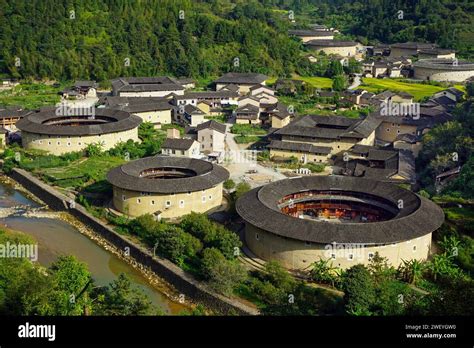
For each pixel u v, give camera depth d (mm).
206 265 67000
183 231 77875
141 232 82500
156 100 167250
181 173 99250
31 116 134750
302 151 123875
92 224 89500
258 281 65375
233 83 197875
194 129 137500
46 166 117062
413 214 72438
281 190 84500
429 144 115500
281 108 160250
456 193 90625
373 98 176500
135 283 72250
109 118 142000
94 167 116750
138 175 95375
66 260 64125
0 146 132250
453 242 72375
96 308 57875
